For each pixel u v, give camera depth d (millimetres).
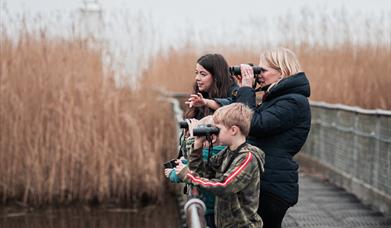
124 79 17578
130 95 17484
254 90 5945
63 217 15352
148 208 16203
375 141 11516
